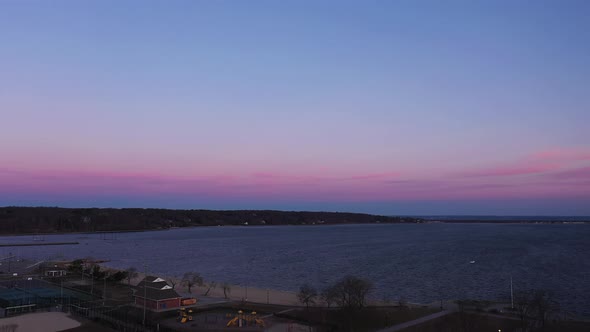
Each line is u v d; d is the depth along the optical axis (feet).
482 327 325.62
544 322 335.26
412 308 392.68
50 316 349.61
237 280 630.74
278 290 545.03
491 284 570.05
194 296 472.44
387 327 326.44
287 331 322.75
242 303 424.87
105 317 355.56
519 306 360.07
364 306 392.27
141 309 388.37
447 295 503.20
